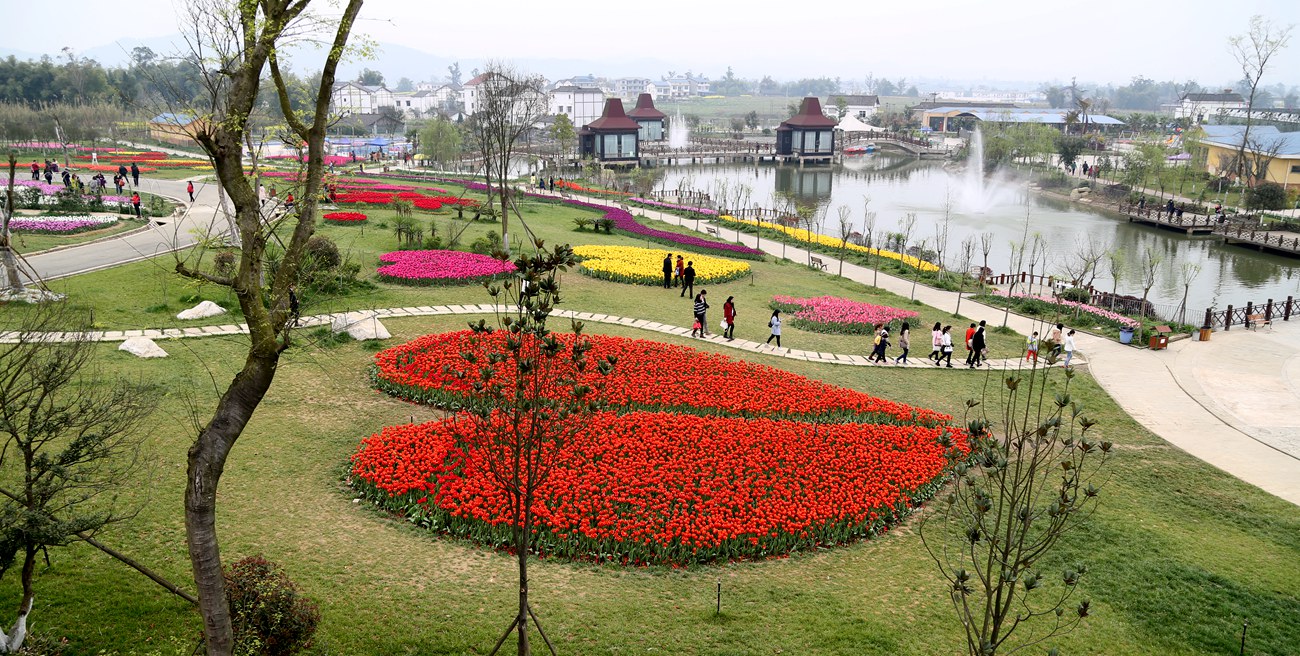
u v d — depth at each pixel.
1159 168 82.94
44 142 76.88
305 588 12.44
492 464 10.44
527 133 87.12
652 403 20.42
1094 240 63.25
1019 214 76.88
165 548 13.00
